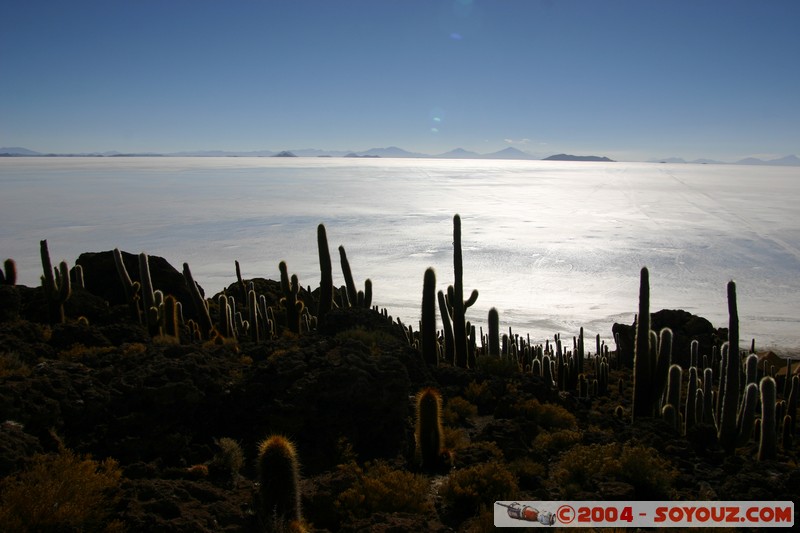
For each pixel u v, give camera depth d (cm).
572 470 1020
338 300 2945
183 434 971
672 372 1529
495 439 1109
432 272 1644
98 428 932
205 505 784
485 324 4606
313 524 829
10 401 859
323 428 1032
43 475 718
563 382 2247
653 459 1016
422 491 897
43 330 1428
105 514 716
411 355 1432
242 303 2855
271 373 1104
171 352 1202
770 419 1379
